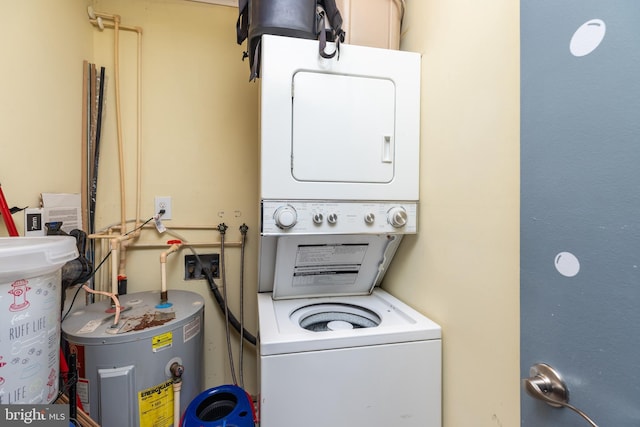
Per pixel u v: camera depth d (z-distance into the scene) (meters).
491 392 0.88
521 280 0.71
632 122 0.49
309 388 0.97
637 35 0.48
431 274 1.20
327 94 1.15
